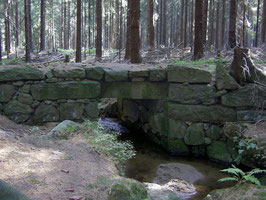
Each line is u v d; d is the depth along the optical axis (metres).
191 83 7.14
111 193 3.16
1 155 3.70
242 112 6.72
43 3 21.62
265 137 5.62
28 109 6.69
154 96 7.60
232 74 6.98
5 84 6.46
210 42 20.39
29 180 3.21
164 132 7.71
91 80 7.21
